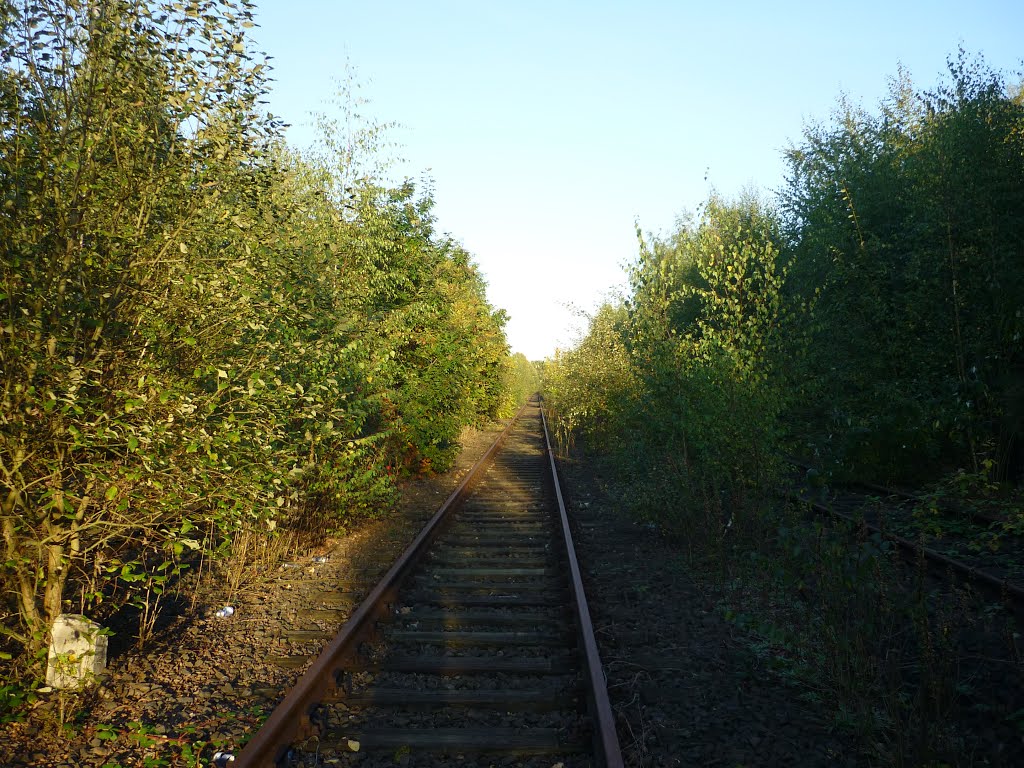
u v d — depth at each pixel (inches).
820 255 519.5
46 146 161.8
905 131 592.4
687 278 563.8
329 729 157.5
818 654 181.9
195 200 182.2
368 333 355.9
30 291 162.4
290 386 206.8
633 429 394.6
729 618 206.4
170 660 198.2
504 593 271.0
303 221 315.0
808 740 152.4
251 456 199.8
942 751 141.1
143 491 178.1
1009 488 374.3
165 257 175.8
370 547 345.4
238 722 162.1
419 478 599.8
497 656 204.8
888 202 496.7
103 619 226.1
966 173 412.8
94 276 173.0
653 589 268.5
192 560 297.7
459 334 634.2
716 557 286.2
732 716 164.1
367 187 388.8
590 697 169.6
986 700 162.2
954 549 301.4
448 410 621.6
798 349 325.7
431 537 351.9
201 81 175.9
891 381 466.0
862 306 479.2
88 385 172.2
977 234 414.3
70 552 183.8
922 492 408.2
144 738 152.7
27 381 159.8
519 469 697.0
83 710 167.6
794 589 234.4
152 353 177.5
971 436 402.6
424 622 236.2
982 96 438.3
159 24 170.4
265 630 225.0
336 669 188.5
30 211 161.6
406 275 500.4
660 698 174.2
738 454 295.0
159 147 179.3
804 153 642.2
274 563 300.0
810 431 433.7
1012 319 396.5
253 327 189.5
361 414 333.7
